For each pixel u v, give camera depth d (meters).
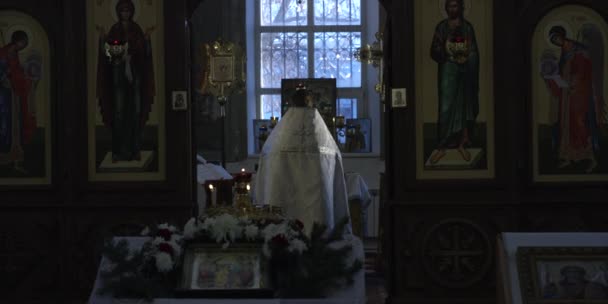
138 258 4.09
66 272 7.44
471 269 7.39
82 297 7.40
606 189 7.43
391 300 7.41
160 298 3.89
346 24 14.72
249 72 14.55
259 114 14.66
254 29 14.69
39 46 7.51
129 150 7.48
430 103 7.49
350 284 3.98
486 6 7.49
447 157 7.47
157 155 7.48
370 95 14.62
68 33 7.46
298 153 6.88
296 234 4.10
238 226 4.07
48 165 7.49
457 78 7.47
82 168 7.46
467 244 7.39
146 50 7.49
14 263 7.45
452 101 7.46
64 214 7.45
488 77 7.48
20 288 7.44
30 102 7.49
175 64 7.48
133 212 7.43
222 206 4.45
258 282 3.91
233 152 14.01
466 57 7.36
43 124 7.50
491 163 7.46
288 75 14.67
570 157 7.46
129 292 3.90
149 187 7.44
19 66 7.49
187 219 7.42
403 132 7.47
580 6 7.47
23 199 7.48
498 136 7.44
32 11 7.47
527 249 4.26
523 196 7.45
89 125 7.49
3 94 7.50
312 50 14.70
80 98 7.47
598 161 7.46
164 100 7.48
